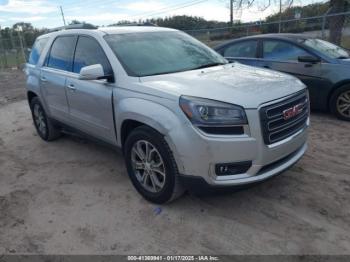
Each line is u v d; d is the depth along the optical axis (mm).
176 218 3621
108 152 5523
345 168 4543
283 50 7062
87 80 4258
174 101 3338
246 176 3320
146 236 3389
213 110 3191
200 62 4531
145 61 4207
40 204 4086
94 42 4551
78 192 4305
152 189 3861
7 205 4098
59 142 6176
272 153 3357
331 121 6531
